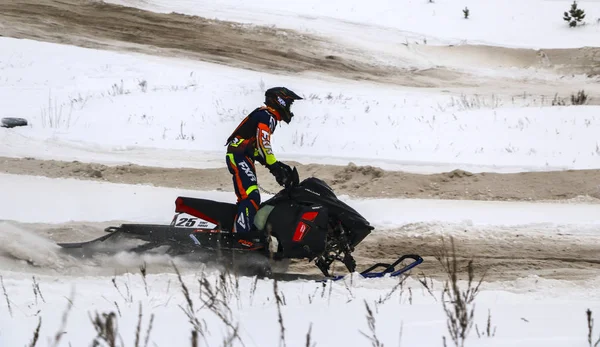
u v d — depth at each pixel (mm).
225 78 81438
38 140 56250
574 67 94375
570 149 51031
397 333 15031
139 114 63219
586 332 14938
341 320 16484
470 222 34969
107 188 42688
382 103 69750
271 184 46094
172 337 15008
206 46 97625
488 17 114188
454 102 74125
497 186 43875
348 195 43594
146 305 19109
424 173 47344
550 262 29188
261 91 74000
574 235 33062
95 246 26281
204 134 58281
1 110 64812
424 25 110375
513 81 89938
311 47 99375
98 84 77000
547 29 108875
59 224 32781
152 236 26172
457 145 53094
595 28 108000
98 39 97438
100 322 11266
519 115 60281
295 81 83375
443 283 24734
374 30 107438
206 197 41031
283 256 25875
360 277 24750
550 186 43531
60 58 85250
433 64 96000
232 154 26672
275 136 56406
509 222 35281
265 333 15312
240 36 102500
